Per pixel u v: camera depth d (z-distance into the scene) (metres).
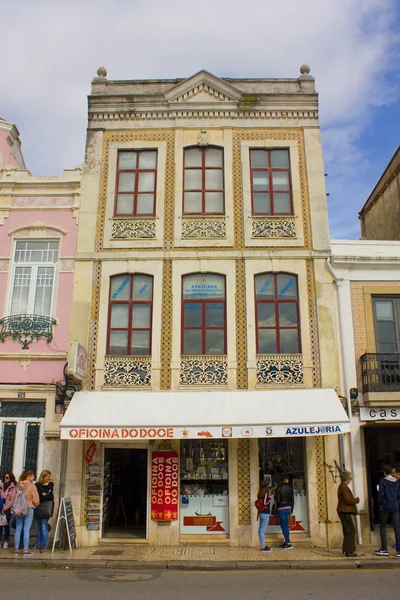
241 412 11.69
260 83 15.12
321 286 13.34
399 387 12.27
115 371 12.77
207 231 13.77
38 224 13.92
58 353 12.90
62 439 11.66
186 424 11.23
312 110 14.77
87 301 13.27
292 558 10.24
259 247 13.62
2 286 13.55
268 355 12.84
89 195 14.10
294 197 14.09
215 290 13.45
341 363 12.89
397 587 8.00
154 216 13.92
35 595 7.42
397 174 17.16
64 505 11.18
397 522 10.48
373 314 13.34
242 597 7.37
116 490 12.74
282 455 12.48
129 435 11.19
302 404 11.95
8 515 11.20
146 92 15.07
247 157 14.45
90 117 14.77
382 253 13.79
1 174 14.34
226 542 11.80
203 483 12.34
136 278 13.58
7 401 12.83
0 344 13.04
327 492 12.05
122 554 10.62
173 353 12.84
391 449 12.60
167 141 14.58
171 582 8.41
